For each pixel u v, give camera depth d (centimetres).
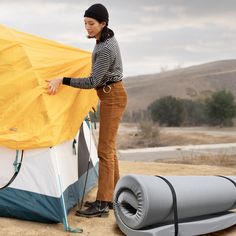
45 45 611
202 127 3372
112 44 526
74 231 492
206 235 511
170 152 1784
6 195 516
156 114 3616
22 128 518
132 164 946
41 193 507
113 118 542
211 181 526
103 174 546
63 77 536
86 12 525
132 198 479
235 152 1684
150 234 464
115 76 537
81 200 596
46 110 520
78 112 573
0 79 541
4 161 520
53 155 508
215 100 3469
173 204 477
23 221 517
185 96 6906
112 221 534
